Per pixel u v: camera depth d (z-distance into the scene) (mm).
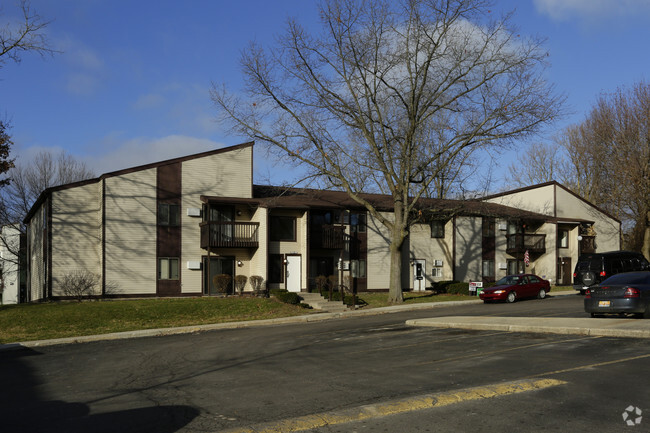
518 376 9367
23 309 25391
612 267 32344
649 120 44250
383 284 38875
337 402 8078
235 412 7734
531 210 47844
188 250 33344
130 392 9586
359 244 38281
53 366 13242
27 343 17906
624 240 59000
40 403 8898
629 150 45688
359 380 9680
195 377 10875
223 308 26688
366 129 30406
